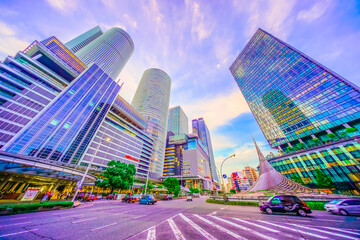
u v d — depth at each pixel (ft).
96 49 300.20
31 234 19.51
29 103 127.03
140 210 46.83
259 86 244.63
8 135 105.91
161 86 440.04
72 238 18.30
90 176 77.36
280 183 84.84
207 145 561.02
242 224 25.96
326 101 154.92
